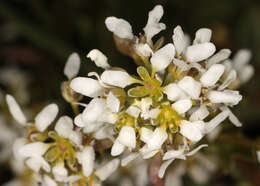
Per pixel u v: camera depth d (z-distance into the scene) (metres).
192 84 0.13
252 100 0.17
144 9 0.18
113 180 0.17
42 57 0.19
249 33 0.18
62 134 0.13
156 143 0.13
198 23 0.18
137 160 0.16
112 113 0.13
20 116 0.14
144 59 0.13
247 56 0.16
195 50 0.13
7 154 0.17
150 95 0.13
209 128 0.13
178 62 0.13
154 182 0.14
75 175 0.13
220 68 0.13
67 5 0.18
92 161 0.13
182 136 0.13
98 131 0.13
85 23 0.18
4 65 0.19
